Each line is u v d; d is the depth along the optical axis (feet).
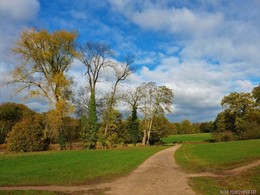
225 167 74.59
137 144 252.21
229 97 271.28
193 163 87.40
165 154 128.06
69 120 173.58
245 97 265.95
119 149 168.76
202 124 512.22
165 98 252.62
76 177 61.52
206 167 77.15
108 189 49.70
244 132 250.98
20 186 52.75
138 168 78.54
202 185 50.67
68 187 51.93
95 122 182.50
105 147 189.26
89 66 180.04
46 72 155.33
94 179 59.77
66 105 154.40
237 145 149.89
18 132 152.35
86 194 45.85
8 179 59.00
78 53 160.56
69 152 138.31
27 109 271.49
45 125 156.35
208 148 145.18
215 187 48.57
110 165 82.99
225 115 276.41
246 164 76.07
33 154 124.36
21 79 150.20
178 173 68.49
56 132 155.22
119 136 226.38
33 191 46.73
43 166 80.23
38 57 151.74
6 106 256.73
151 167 80.74
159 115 254.47
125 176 64.23
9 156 113.60
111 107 197.47
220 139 267.18
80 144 203.00
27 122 155.94
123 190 48.55
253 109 263.90
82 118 198.59
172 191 46.52
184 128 497.46
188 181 55.88
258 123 253.03
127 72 195.93
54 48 155.94
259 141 172.65
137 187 51.01
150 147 196.85
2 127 239.30
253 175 57.82
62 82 151.02
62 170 71.67
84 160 97.96
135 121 247.50
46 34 150.51
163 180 58.03
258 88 279.90
